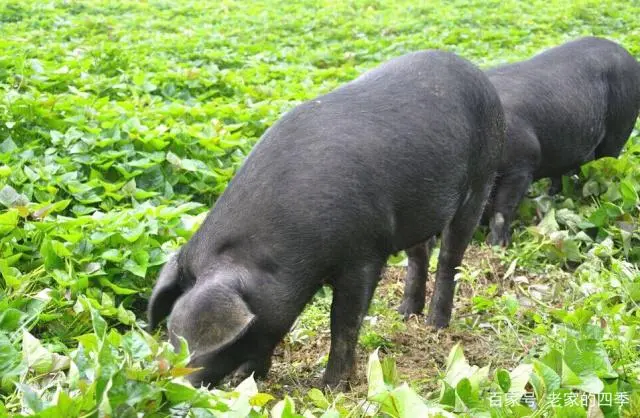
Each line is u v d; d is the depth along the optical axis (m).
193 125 5.05
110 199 4.52
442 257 4.19
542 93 5.00
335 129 3.67
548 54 5.23
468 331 4.16
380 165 3.67
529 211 5.09
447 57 3.99
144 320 4.09
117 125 4.86
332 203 3.58
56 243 3.99
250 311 3.42
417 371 3.90
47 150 4.72
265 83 6.47
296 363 3.94
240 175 3.64
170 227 4.28
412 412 3.16
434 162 3.78
